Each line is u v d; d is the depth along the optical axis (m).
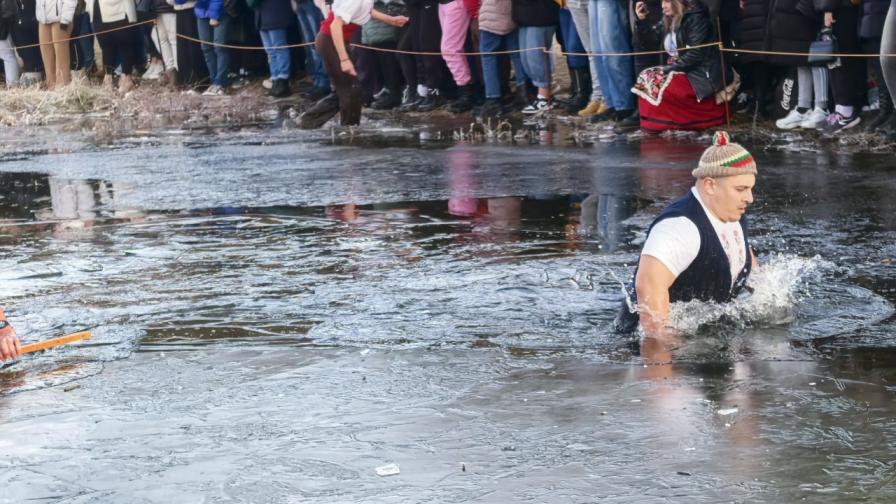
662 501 4.25
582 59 19.19
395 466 4.69
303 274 8.46
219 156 16.80
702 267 6.44
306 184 13.45
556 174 13.34
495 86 20.30
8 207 12.80
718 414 5.16
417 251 9.16
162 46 27.45
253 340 6.74
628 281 7.82
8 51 29.95
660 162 13.94
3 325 6.20
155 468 4.78
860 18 14.60
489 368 6.01
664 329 6.39
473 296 7.54
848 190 11.23
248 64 26.91
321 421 5.28
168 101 25.03
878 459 4.57
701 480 4.43
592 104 18.88
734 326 6.51
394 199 12.04
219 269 8.77
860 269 7.99
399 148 16.80
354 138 18.42
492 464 4.68
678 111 16.47
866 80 15.09
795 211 10.29
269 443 5.02
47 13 28.56
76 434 5.24
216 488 4.54
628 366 5.95
